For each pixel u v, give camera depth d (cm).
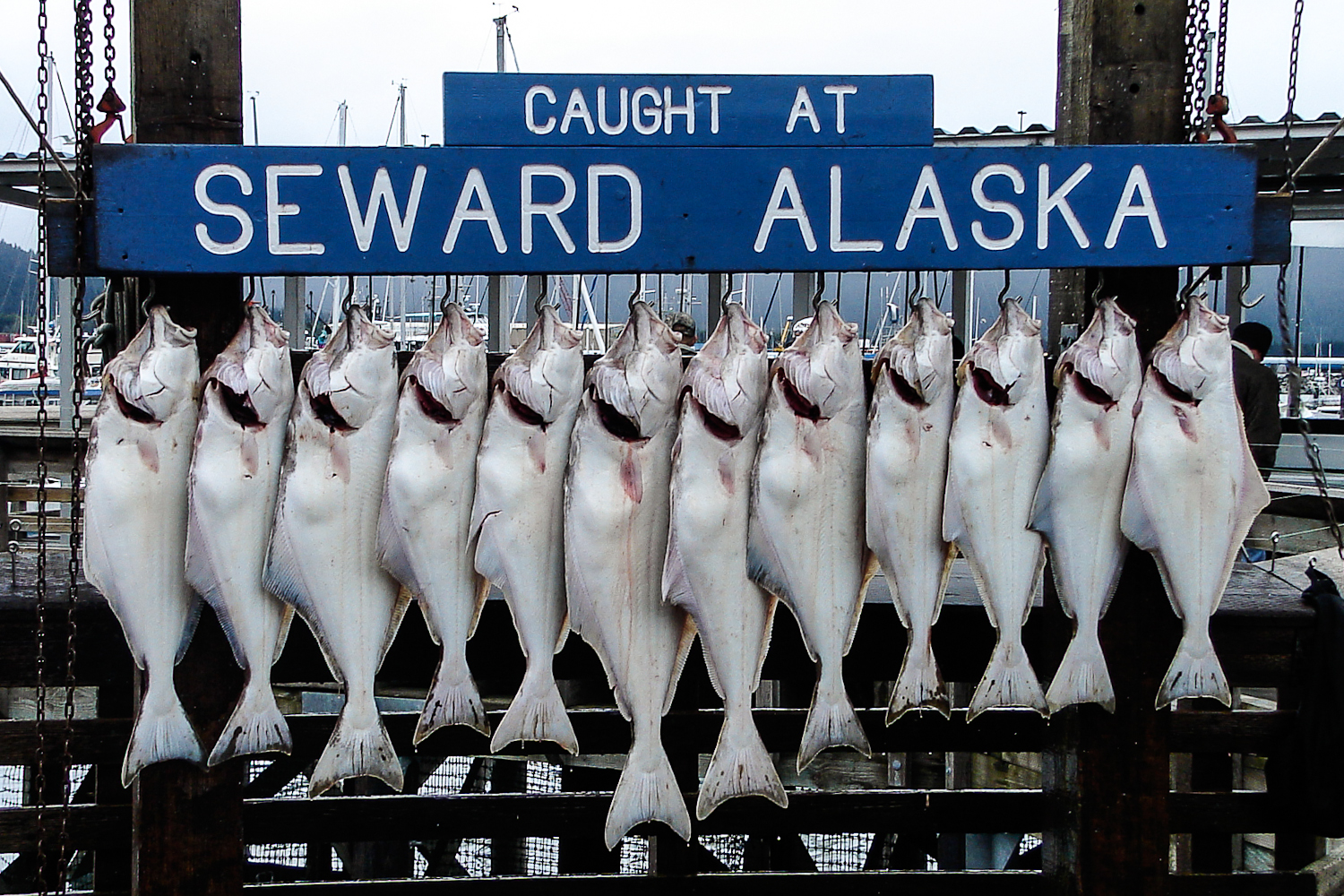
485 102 268
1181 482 281
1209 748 364
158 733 265
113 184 257
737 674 280
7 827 321
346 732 272
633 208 272
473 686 277
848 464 283
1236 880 354
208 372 263
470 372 271
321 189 265
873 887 342
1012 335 280
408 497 268
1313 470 340
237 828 275
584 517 273
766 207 274
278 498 268
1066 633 301
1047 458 283
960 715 362
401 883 331
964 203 276
